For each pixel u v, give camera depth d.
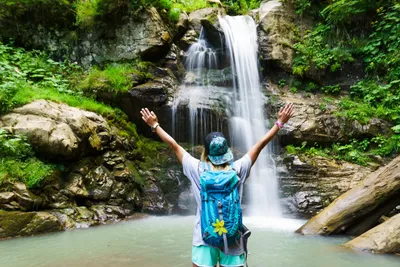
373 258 4.09
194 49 10.75
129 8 9.55
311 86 10.38
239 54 10.53
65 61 9.52
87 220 5.99
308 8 11.65
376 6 10.44
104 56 9.73
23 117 6.20
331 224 5.28
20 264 3.88
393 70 9.78
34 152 6.05
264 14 10.99
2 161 5.62
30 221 5.28
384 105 9.43
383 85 9.91
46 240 4.91
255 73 10.51
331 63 10.51
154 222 6.30
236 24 11.14
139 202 7.08
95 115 7.43
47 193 5.98
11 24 9.31
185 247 4.58
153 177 7.74
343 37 10.87
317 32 11.10
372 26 10.45
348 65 10.56
